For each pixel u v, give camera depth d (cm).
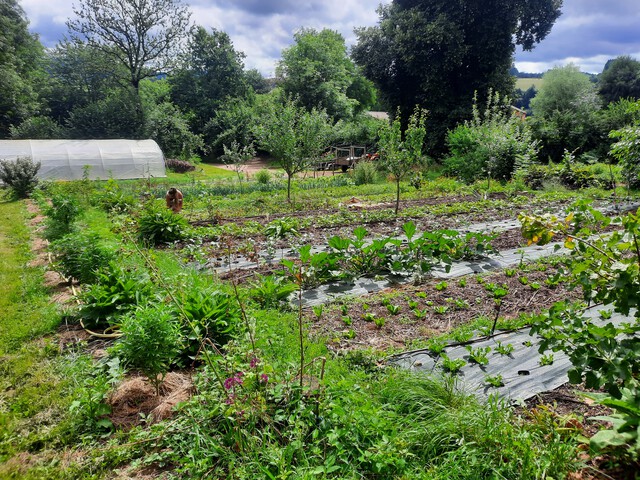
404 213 1072
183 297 393
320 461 240
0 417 309
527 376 339
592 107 2141
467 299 516
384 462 230
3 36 3106
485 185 1546
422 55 2378
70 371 366
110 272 507
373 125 3188
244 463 243
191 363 378
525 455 226
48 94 3456
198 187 1669
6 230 953
